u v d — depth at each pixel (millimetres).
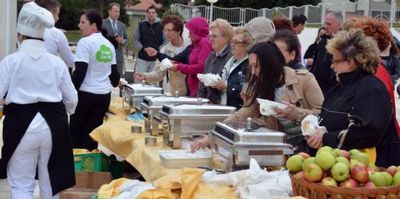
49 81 3977
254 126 3170
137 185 2811
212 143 3283
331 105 3076
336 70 3051
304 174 2471
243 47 4359
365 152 2893
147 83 6027
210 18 30703
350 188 2320
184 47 6746
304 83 3498
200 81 5109
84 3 37125
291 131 3344
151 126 4172
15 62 3926
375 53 2959
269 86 3475
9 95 3930
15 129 3914
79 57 5605
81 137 5797
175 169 3184
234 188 2732
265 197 2562
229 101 4445
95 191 4520
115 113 5562
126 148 4164
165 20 6652
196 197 2645
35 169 4066
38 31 3953
